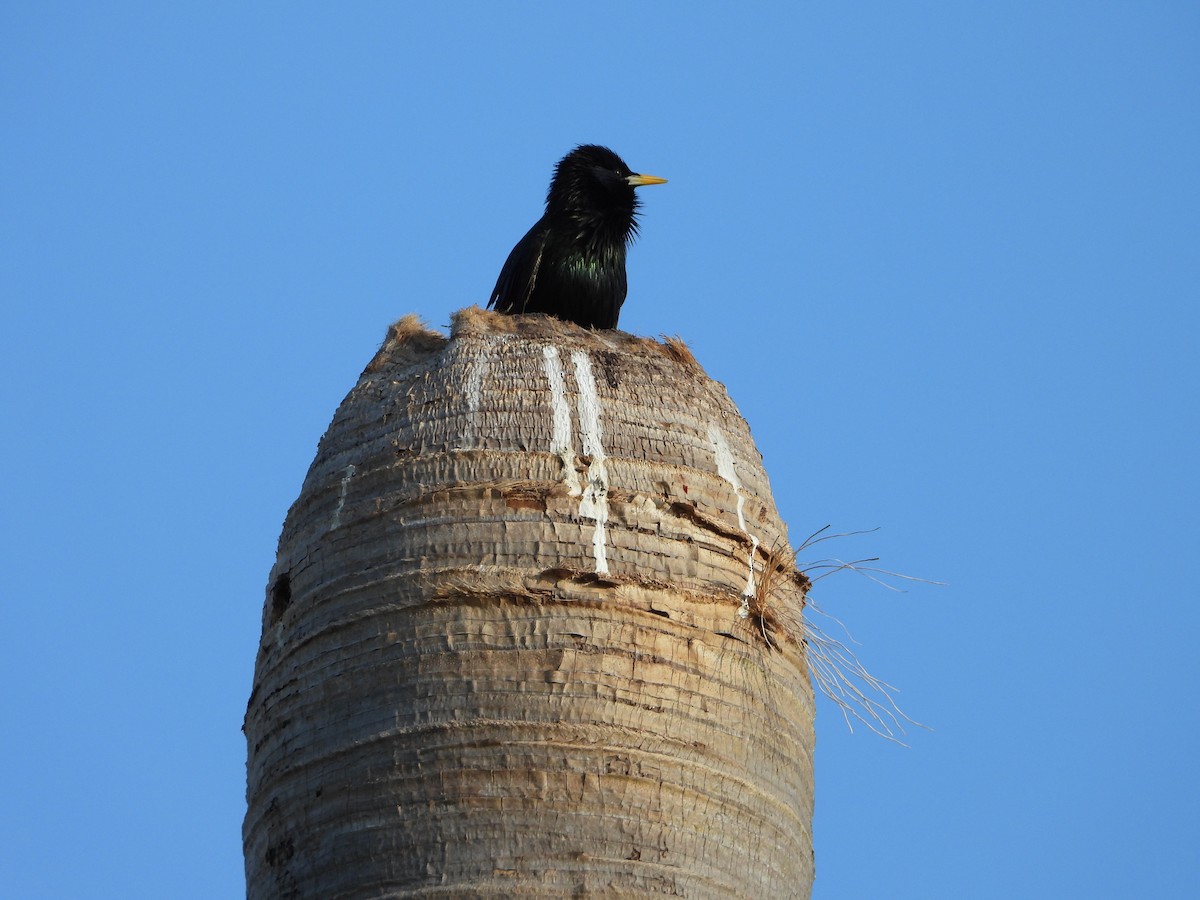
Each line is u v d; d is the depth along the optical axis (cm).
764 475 1495
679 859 1277
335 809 1302
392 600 1341
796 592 1463
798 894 1370
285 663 1388
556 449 1383
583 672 1298
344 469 1425
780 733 1382
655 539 1365
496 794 1269
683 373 1492
